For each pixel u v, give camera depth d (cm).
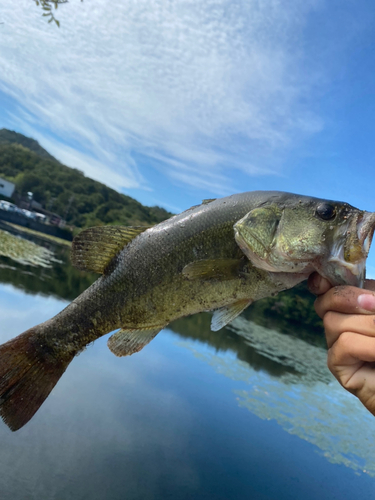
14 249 301
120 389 106
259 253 32
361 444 125
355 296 24
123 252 37
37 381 36
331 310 25
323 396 175
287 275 32
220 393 131
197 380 135
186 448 89
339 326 24
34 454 70
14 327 117
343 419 148
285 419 127
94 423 86
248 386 150
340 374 24
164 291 35
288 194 33
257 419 119
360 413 164
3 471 63
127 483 71
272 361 214
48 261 320
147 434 89
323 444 116
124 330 37
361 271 28
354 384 24
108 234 38
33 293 170
